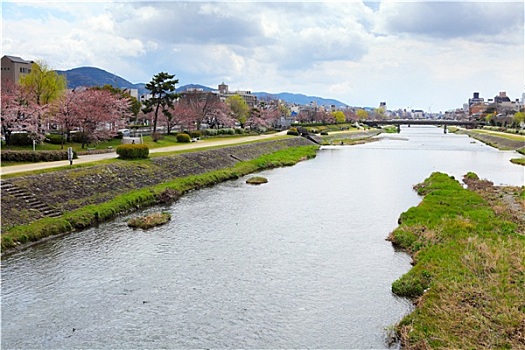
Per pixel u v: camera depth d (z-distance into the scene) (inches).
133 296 808.3
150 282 869.8
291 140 3991.1
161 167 1934.1
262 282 872.3
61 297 799.1
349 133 6284.5
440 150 4010.8
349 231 1223.5
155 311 753.0
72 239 1124.5
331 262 978.7
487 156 3400.6
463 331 613.0
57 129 2706.7
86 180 1481.3
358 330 687.7
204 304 778.8
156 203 1567.4
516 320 621.3
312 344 650.2
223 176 2144.4
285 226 1275.8
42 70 2655.0
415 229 1135.0
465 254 879.7
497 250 885.2
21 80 2763.3
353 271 925.2
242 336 674.8
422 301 730.8
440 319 651.5
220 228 1250.6
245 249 1067.3
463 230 1067.9
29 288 832.3
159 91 2947.8
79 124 2212.1
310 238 1157.1
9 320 716.7
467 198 1493.6
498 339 586.2
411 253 1018.7
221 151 2600.9
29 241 1076.5
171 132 3516.2
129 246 1079.6
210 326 704.4
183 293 823.1
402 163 2903.5
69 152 1574.8
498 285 735.1
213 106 4274.1
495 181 2063.2
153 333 684.1
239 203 1587.1
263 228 1253.1
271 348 642.8
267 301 789.9
